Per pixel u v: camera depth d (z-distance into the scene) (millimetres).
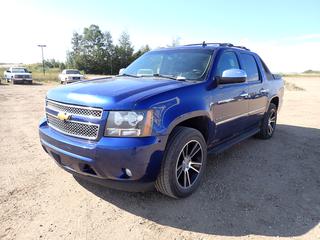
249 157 5113
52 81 37406
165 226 3016
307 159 5086
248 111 5027
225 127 4344
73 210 3271
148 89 3334
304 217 3219
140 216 3184
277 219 3170
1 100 14117
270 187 3945
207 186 3920
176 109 3273
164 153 3230
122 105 2977
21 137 6359
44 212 3219
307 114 9820
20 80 30344
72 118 3199
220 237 2855
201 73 4023
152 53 4961
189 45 4895
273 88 6113
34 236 2809
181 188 3457
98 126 3010
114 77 4453
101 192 3686
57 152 3332
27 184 3879
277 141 6180
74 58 82375
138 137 2977
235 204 3469
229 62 4586
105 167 2992
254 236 2877
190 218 3162
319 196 3729
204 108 3678
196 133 3535
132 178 3027
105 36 82312
